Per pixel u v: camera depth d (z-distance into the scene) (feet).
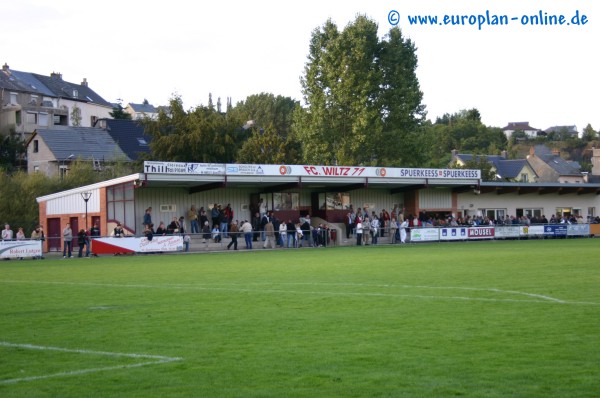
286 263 98.02
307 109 247.50
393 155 242.17
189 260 111.86
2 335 40.60
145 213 150.00
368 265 90.12
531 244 148.15
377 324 41.78
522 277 68.49
